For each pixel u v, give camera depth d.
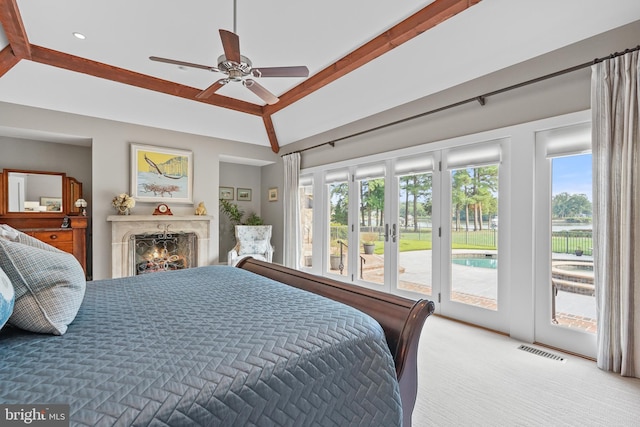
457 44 3.01
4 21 2.72
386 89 3.90
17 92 3.78
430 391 2.01
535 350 2.64
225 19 2.81
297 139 5.84
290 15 2.76
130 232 4.62
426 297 3.75
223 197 6.55
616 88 2.26
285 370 1.00
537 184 2.81
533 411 1.81
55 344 1.04
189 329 1.18
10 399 0.73
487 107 3.13
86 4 2.63
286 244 6.03
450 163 3.48
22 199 4.46
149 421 0.73
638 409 1.82
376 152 4.37
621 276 2.22
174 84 4.20
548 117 2.70
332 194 5.22
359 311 1.44
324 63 3.63
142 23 2.88
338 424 1.07
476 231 3.29
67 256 1.35
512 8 2.55
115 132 4.59
